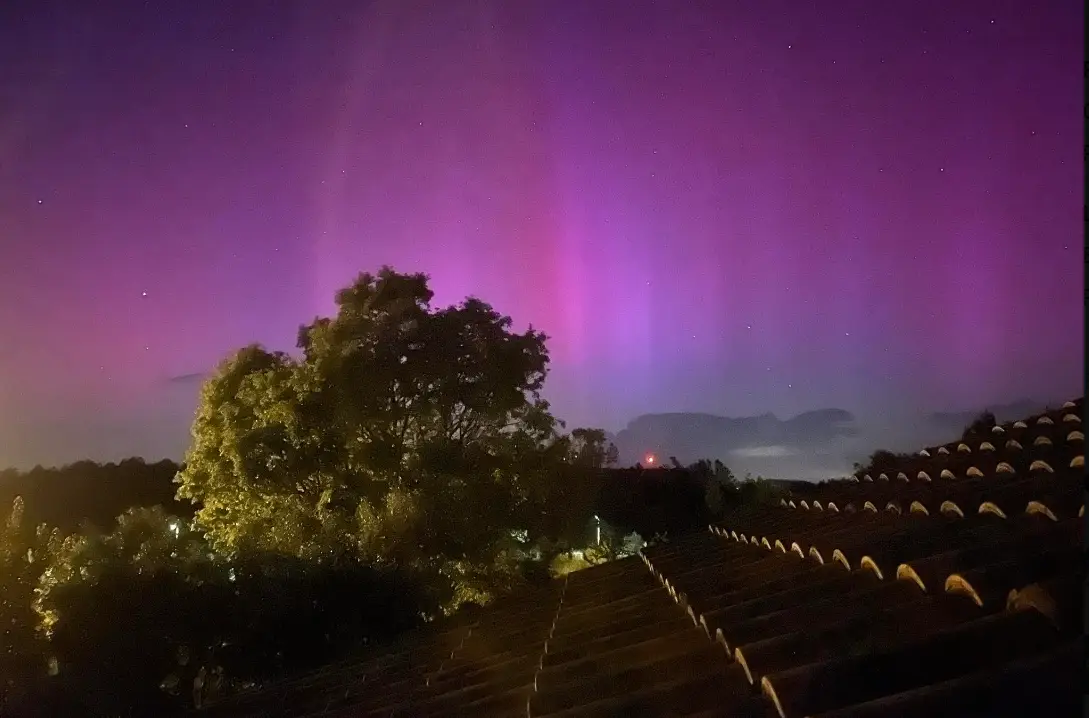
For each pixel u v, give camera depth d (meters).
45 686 9.30
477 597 14.93
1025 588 2.32
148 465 28.02
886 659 2.31
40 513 23.86
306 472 15.55
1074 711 1.72
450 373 15.76
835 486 8.49
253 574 10.59
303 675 7.89
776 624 3.25
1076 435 5.17
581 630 5.21
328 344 15.89
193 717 6.61
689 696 2.82
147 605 9.62
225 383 17.34
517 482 16.02
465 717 3.93
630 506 23.58
